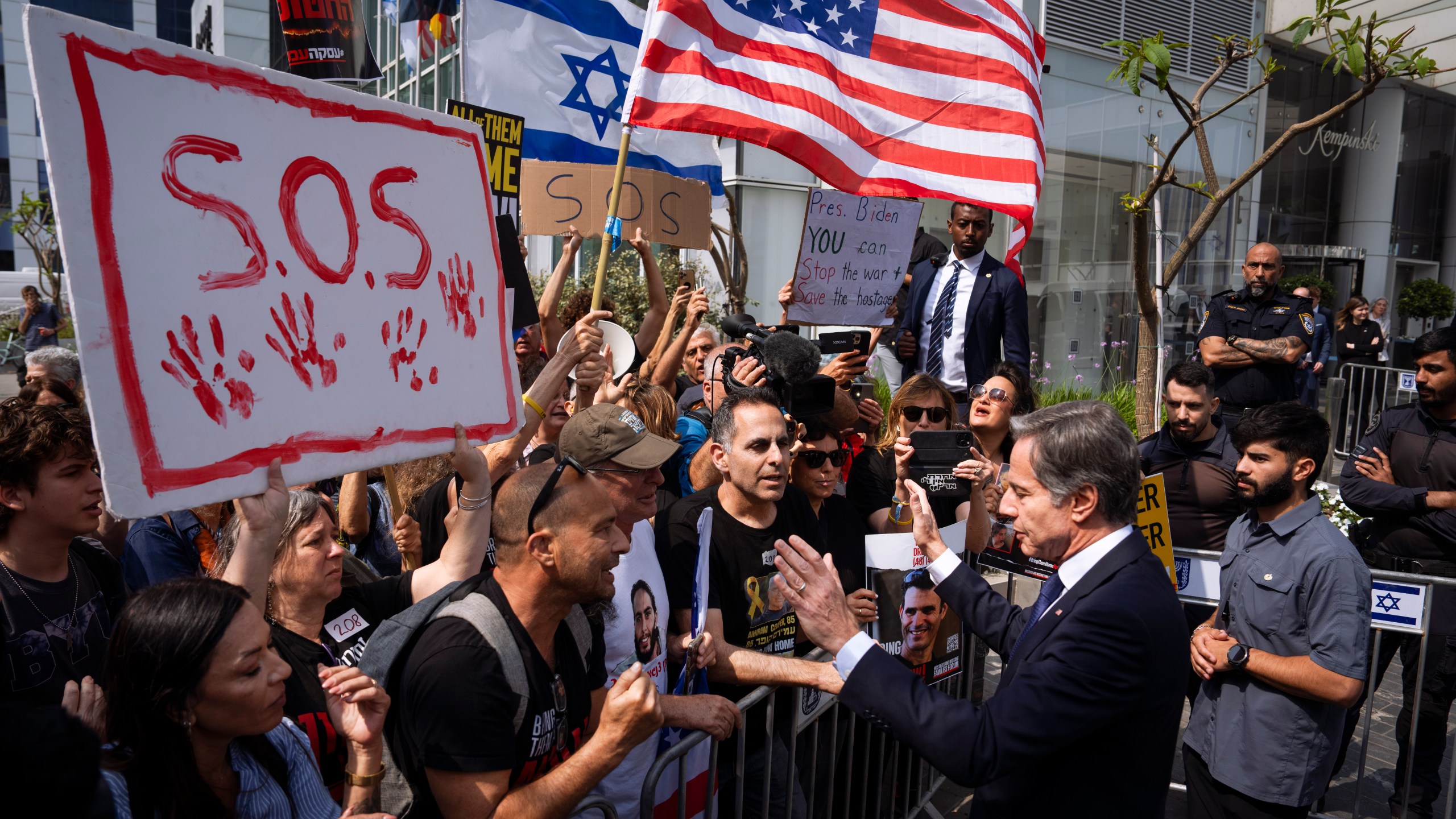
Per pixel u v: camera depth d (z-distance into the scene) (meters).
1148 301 6.67
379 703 1.76
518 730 1.89
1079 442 2.10
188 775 1.62
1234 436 3.26
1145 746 2.01
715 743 2.51
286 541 2.29
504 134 4.30
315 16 5.28
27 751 0.98
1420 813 4.04
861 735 3.49
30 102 47.81
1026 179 4.28
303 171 1.74
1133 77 5.79
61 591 2.48
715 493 3.07
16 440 2.34
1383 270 18.28
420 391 2.04
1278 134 16.56
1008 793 2.13
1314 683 2.93
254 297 1.63
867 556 3.10
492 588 1.98
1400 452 4.40
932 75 4.27
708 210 5.22
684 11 3.70
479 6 4.48
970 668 3.92
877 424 4.58
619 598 2.59
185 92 1.52
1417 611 3.80
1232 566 3.28
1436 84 17.98
